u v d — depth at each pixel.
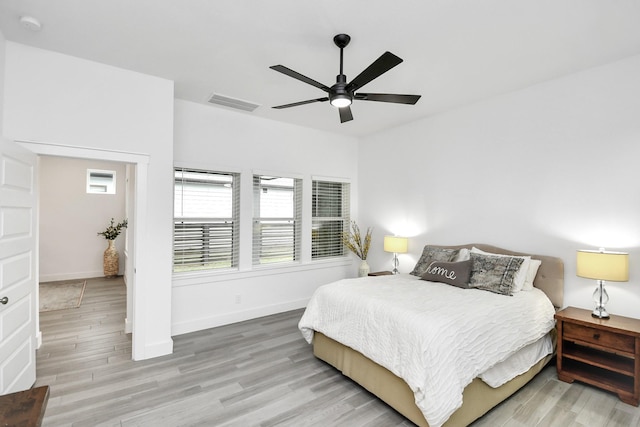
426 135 4.52
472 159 3.96
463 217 4.05
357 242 5.31
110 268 6.80
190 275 3.88
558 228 3.23
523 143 3.49
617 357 2.69
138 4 2.12
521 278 3.06
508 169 3.62
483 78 3.24
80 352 3.24
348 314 2.71
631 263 2.79
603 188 2.95
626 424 2.17
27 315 2.50
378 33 2.44
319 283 5.14
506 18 2.25
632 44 2.60
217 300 4.10
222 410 2.31
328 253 5.40
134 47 2.68
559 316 2.79
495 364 2.29
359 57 2.81
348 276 5.52
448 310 2.36
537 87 3.38
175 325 3.78
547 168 3.31
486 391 2.24
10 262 2.22
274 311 4.61
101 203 6.92
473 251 3.64
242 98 3.81
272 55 2.81
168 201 3.26
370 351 2.41
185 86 3.47
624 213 2.83
